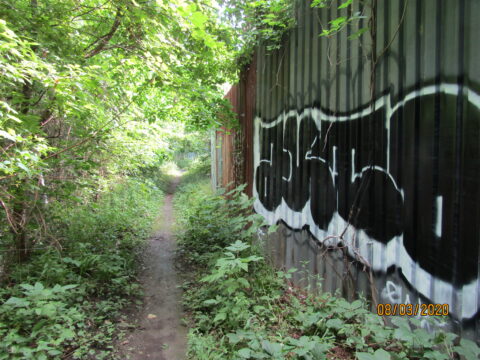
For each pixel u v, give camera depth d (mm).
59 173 4582
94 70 3361
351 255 3074
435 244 2186
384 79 2654
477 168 1878
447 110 2082
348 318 2688
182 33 4172
